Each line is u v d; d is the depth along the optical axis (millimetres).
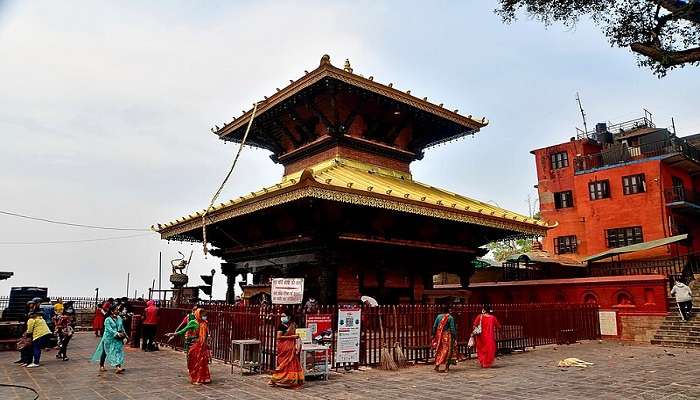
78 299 34312
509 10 10883
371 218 19562
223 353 15297
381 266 20906
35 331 14883
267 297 21297
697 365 15227
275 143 26312
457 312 16422
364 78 20969
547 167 45656
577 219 42531
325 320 13078
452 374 13180
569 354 17969
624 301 23578
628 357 17250
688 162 38875
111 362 13148
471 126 25984
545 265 36688
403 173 25172
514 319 19188
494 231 25156
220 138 26906
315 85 20812
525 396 10359
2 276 23641
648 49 9453
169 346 19531
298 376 11211
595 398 10203
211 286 24906
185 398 10031
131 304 24188
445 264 24297
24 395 10188
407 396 10266
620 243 38844
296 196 15969
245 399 9945
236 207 18875
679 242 37406
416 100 23250
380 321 14195
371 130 23812
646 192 38094
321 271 18578
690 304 21875
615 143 46125
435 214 18984
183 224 22719
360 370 13477
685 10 8664
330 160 22734
